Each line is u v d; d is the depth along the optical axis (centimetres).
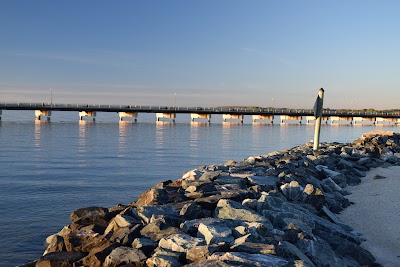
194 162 3706
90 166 3269
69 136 6469
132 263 696
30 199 1975
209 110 11662
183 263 687
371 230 1084
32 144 5066
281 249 718
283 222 935
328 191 1445
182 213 912
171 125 10825
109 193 2189
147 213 915
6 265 1088
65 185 2386
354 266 840
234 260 633
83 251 808
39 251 1208
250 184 1275
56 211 1736
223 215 904
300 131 9262
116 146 5062
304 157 1964
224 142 5991
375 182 1659
